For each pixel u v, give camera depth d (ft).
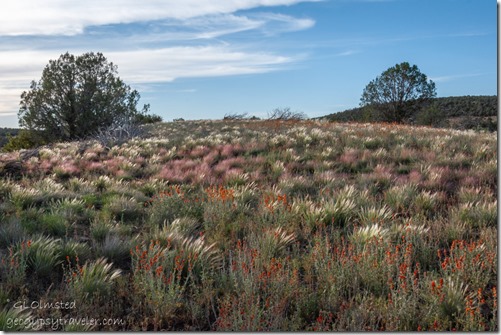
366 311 13.82
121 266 19.62
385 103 132.87
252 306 13.39
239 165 47.88
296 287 15.48
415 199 28.43
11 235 21.33
